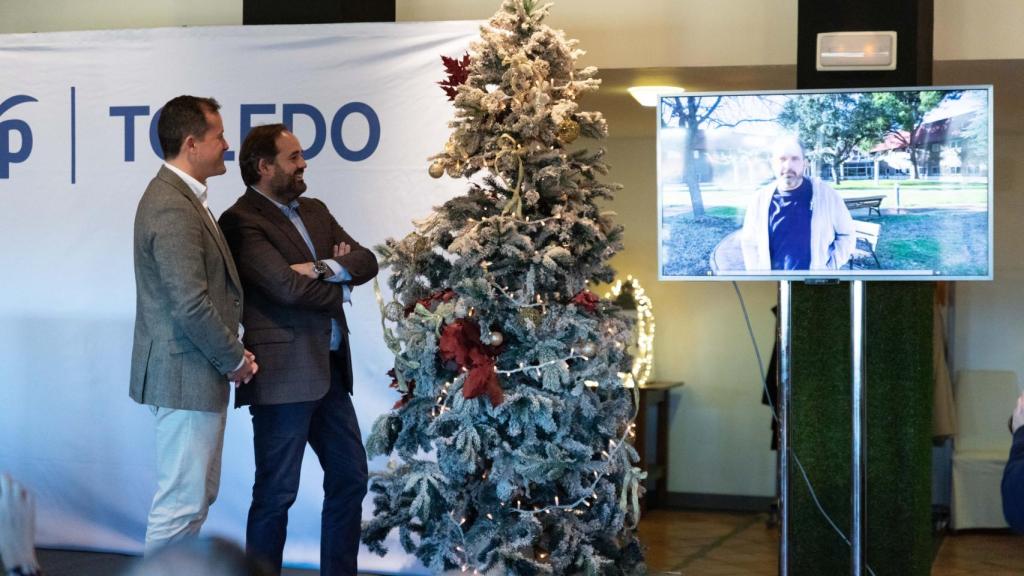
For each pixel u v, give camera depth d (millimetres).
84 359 5293
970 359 7914
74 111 5297
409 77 5027
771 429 8008
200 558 1278
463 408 3727
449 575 3688
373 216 5066
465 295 3740
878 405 4801
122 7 5957
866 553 4789
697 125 4258
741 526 7125
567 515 3900
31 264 5336
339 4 5273
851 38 4688
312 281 4016
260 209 4160
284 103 5121
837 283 4820
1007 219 7855
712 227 4262
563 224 3818
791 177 4207
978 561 6098
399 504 4047
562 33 3967
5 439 5355
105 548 5289
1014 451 2631
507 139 3814
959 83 6094
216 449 3895
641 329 8148
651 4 5609
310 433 4316
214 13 5867
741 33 5535
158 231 3736
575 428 3889
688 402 8164
